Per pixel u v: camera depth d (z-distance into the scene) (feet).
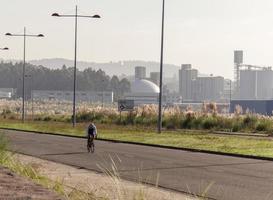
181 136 340.39
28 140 312.71
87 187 115.14
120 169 166.30
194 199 105.91
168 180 140.46
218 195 116.16
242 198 112.37
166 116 523.70
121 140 306.55
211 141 294.05
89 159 198.59
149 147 265.95
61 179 132.87
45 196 66.08
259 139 312.91
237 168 171.53
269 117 471.21
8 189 73.00
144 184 131.64
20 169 125.80
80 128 459.73
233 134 381.81
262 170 165.89
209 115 494.18
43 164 175.73
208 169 168.14
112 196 89.56
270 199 111.04
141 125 528.63
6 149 164.45
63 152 229.04
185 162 190.49
